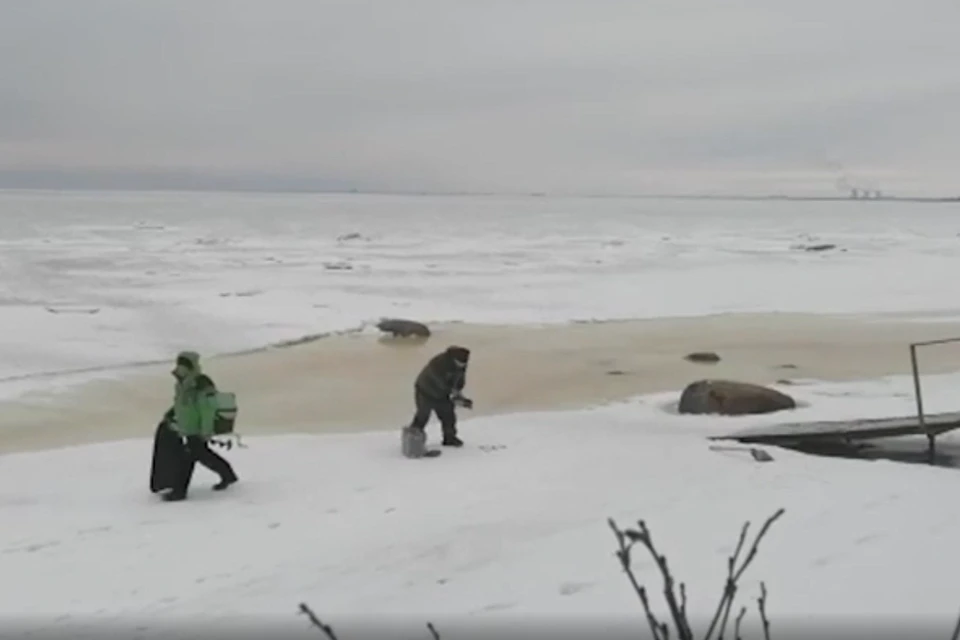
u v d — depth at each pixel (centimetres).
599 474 1034
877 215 14375
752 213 15050
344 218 11088
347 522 890
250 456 1214
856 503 852
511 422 1448
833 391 1773
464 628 594
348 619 625
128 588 729
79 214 11162
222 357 2328
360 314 3022
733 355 2370
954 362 2225
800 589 629
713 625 261
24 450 1420
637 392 1886
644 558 719
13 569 784
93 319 2736
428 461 1156
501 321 3011
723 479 981
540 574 696
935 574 643
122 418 1677
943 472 995
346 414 1662
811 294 3719
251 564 776
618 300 3519
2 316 2725
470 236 7588
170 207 14262
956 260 5081
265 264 4625
